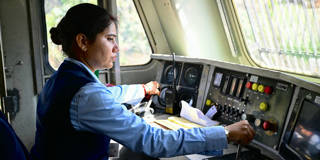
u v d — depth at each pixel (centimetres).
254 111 162
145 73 298
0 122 83
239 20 238
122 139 96
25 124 234
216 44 261
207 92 202
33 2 221
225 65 183
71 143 99
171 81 236
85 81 98
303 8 197
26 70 228
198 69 214
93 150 104
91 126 95
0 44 211
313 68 215
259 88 159
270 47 240
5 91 220
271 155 143
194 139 100
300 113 130
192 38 263
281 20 216
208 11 243
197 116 182
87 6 101
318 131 112
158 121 189
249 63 262
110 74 267
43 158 103
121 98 193
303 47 213
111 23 105
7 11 212
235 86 180
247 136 106
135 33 285
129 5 273
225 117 182
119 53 265
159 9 267
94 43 102
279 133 142
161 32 289
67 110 95
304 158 117
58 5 235
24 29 221
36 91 235
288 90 143
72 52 107
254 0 223
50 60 240
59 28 106
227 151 149
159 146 97
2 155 80
